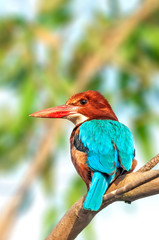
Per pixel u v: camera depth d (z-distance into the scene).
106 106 9.32
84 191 12.34
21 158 12.99
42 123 13.04
